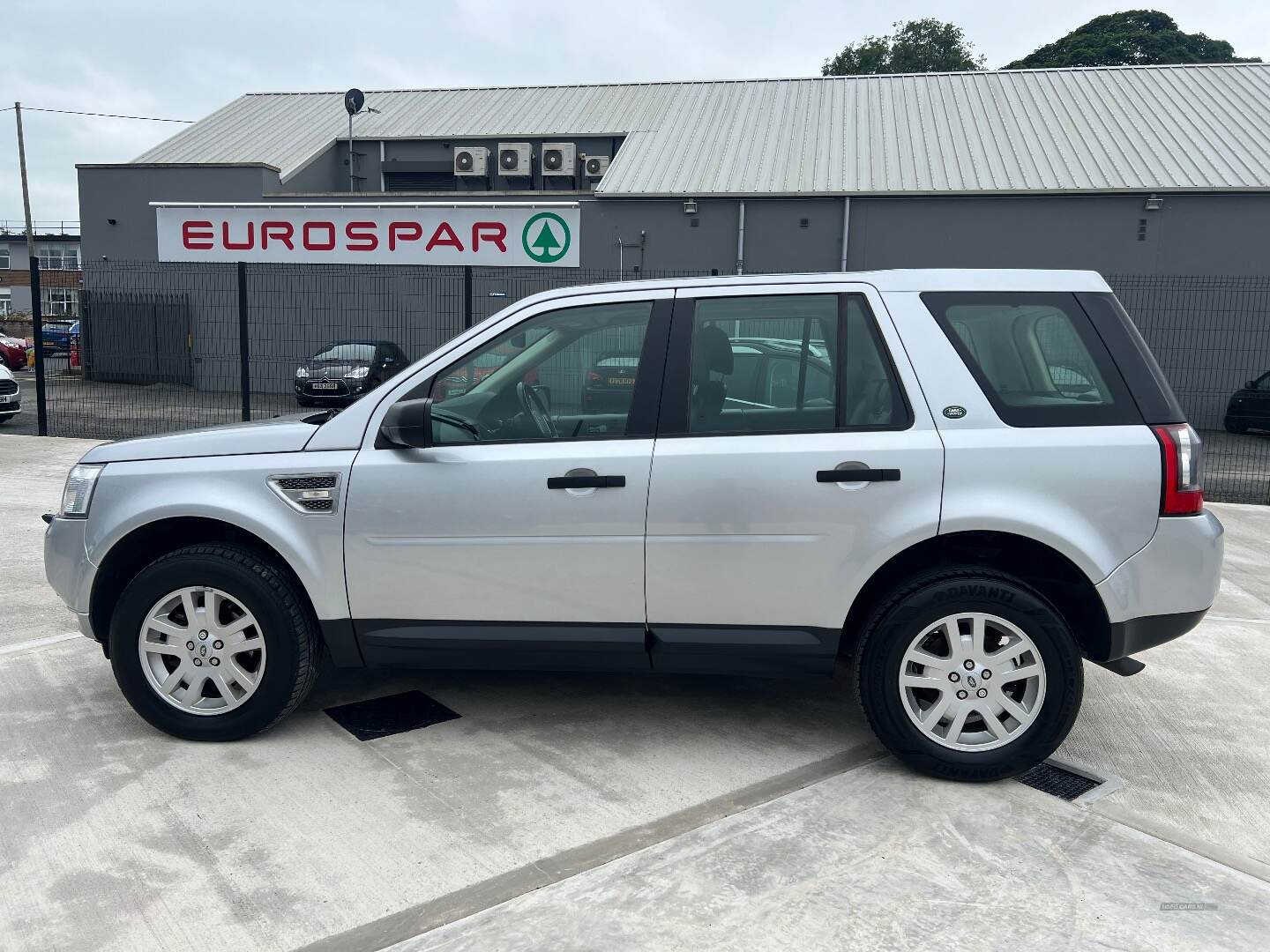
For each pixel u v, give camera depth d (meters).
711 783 3.40
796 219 20.92
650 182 21.73
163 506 3.58
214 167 23.80
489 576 3.51
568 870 2.81
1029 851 2.95
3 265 60.69
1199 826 3.14
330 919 2.56
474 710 4.06
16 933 2.48
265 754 3.58
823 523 3.34
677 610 3.47
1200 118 22.05
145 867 2.79
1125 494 3.25
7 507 8.20
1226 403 16.38
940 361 3.37
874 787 3.38
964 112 23.98
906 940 2.49
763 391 3.47
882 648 3.37
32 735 3.71
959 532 3.33
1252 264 18.70
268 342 15.26
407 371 3.64
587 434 3.52
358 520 3.52
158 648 3.65
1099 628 3.37
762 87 27.48
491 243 17.27
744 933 2.52
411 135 27.67
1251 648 5.14
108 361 14.97
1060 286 3.43
